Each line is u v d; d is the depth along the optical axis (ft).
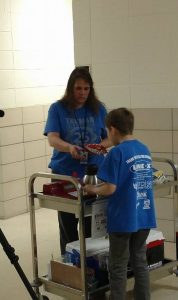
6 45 16.12
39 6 17.33
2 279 10.86
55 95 18.11
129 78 12.92
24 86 16.85
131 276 9.18
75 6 13.34
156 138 12.78
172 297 9.55
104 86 13.32
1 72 15.98
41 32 17.47
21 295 9.91
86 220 9.55
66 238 10.06
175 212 10.26
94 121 9.69
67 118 9.52
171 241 12.92
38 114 17.31
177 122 12.39
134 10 12.54
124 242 8.09
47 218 15.99
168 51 12.26
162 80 12.46
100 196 8.27
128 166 7.98
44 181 17.54
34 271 9.48
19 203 16.76
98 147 9.04
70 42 18.60
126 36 12.76
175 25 12.07
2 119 15.96
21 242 13.53
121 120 8.21
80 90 9.34
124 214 7.98
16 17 16.44
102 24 13.03
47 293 9.98
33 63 17.19
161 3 12.16
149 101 12.74
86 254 8.82
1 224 15.58
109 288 8.70
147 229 8.34
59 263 9.12
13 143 16.40
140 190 8.16
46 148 17.69
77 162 9.49
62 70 18.37
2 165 16.07
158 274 9.78
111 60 13.08
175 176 9.98
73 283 8.88
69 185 8.96
